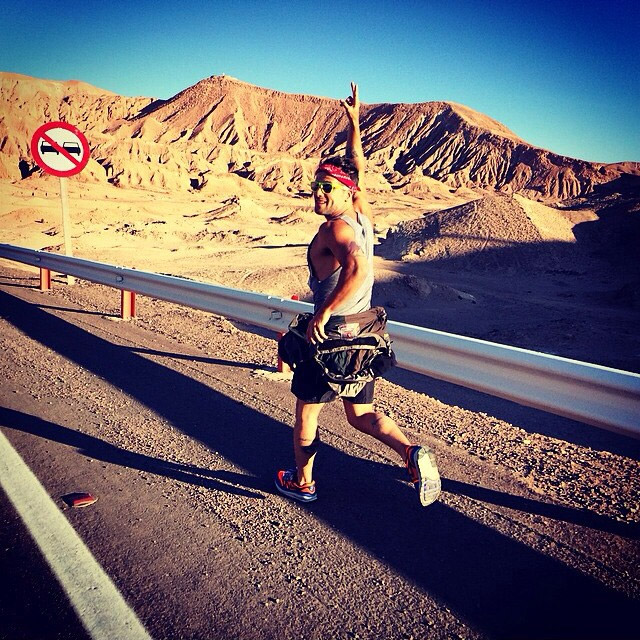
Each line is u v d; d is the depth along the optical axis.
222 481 3.42
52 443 3.89
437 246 32.28
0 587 2.38
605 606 2.38
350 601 2.36
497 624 2.25
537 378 3.46
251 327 8.92
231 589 2.41
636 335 12.99
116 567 2.53
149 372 5.65
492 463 3.77
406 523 3.00
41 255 10.79
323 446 3.96
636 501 3.31
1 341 6.73
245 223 46.72
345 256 2.57
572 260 32.28
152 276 7.56
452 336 3.99
